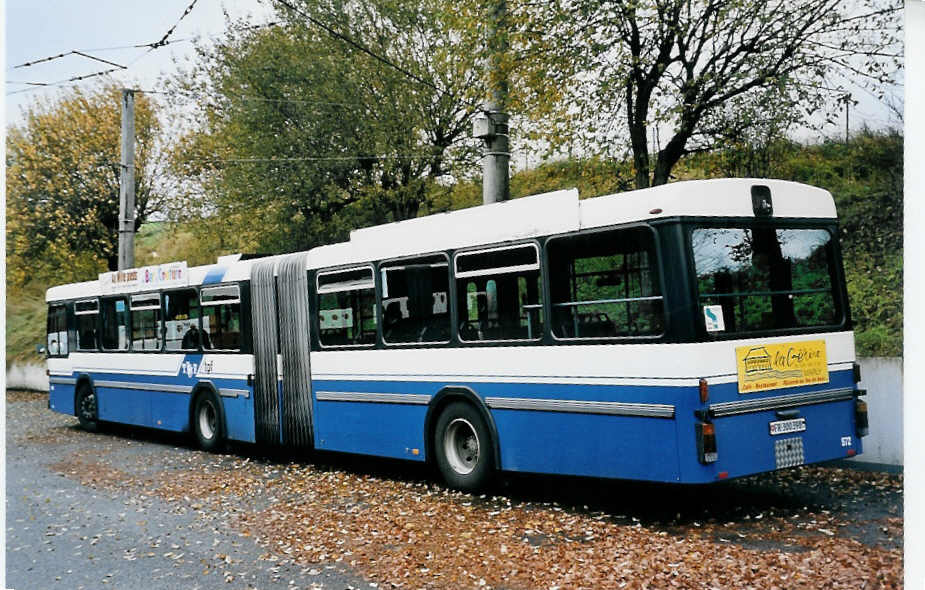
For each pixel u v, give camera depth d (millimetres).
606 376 7535
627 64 11656
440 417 9445
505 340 8602
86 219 28500
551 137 12609
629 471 7336
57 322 18906
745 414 7035
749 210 7441
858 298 12016
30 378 30281
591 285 7711
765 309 7387
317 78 21656
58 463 13602
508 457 8594
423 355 9656
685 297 6949
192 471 12031
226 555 7316
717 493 8461
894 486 8320
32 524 9172
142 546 7887
